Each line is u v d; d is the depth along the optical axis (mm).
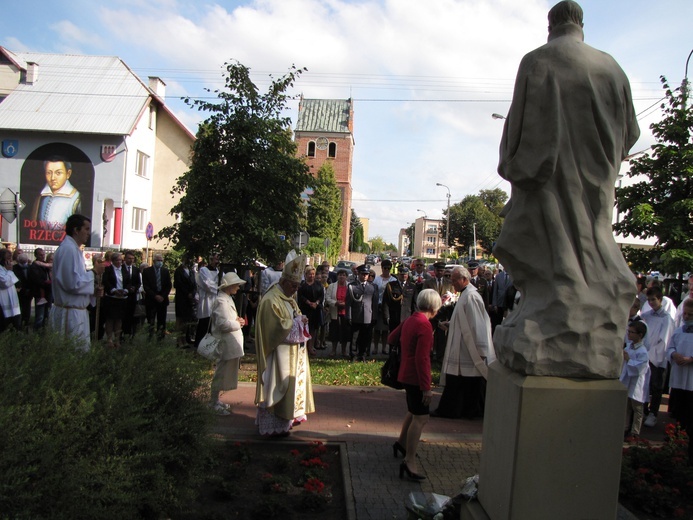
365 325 10422
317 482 4289
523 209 2936
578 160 2832
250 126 9672
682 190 9500
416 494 3781
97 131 28000
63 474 2586
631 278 2809
